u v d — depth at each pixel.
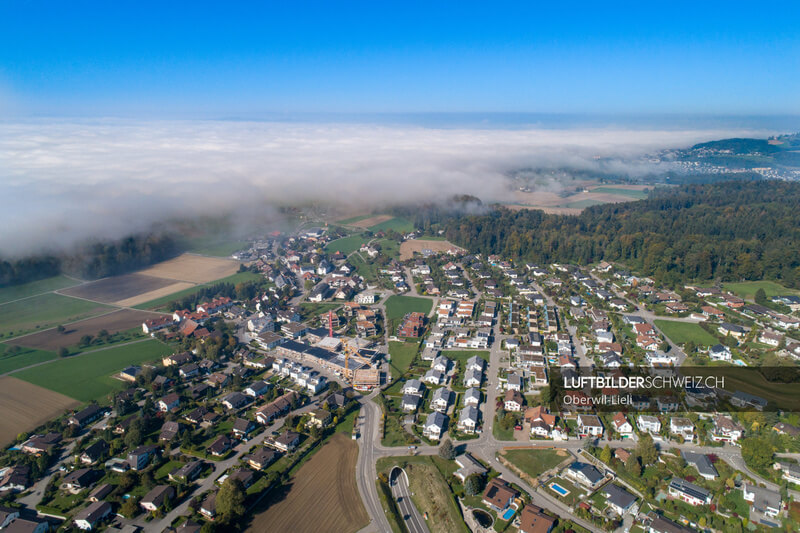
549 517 93.94
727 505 96.56
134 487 106.81
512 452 117.88
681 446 117.81
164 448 120.94
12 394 146.25
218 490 104.69
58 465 114.75
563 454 116.50
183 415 135.50
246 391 148.25
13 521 95.00
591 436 123.31
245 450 120.50
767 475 105.50
